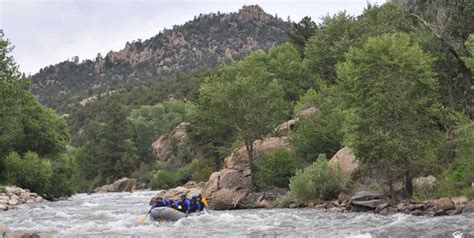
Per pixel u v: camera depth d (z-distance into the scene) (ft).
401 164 83.10
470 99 103.30
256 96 126.52
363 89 88.07
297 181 101.24
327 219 70.69
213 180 123.54
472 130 80.69
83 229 65.82
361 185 96.89
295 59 219.82
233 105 125.08
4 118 157.48
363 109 86.74
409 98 85.30
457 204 73.92
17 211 106.32
